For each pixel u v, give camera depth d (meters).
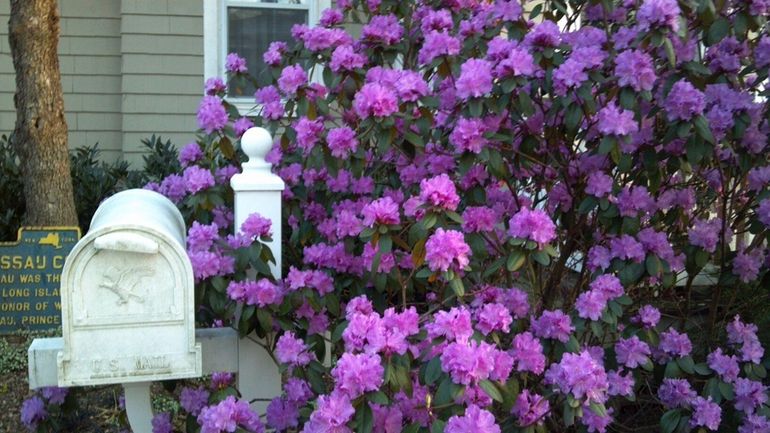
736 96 2.47
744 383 2.36
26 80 4.70
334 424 1.73
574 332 2.41
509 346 2.32
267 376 2.35
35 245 4.56
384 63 3.04
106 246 1.85
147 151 6.23
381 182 2.81
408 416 2.00
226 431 1.99
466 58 2.70
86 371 1.90
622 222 2.47
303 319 2.34
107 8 6.36
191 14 6.33
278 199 2.34
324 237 2.70
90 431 3.20
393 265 2.30
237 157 2.99
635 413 2.96
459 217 2.06
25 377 4.02
